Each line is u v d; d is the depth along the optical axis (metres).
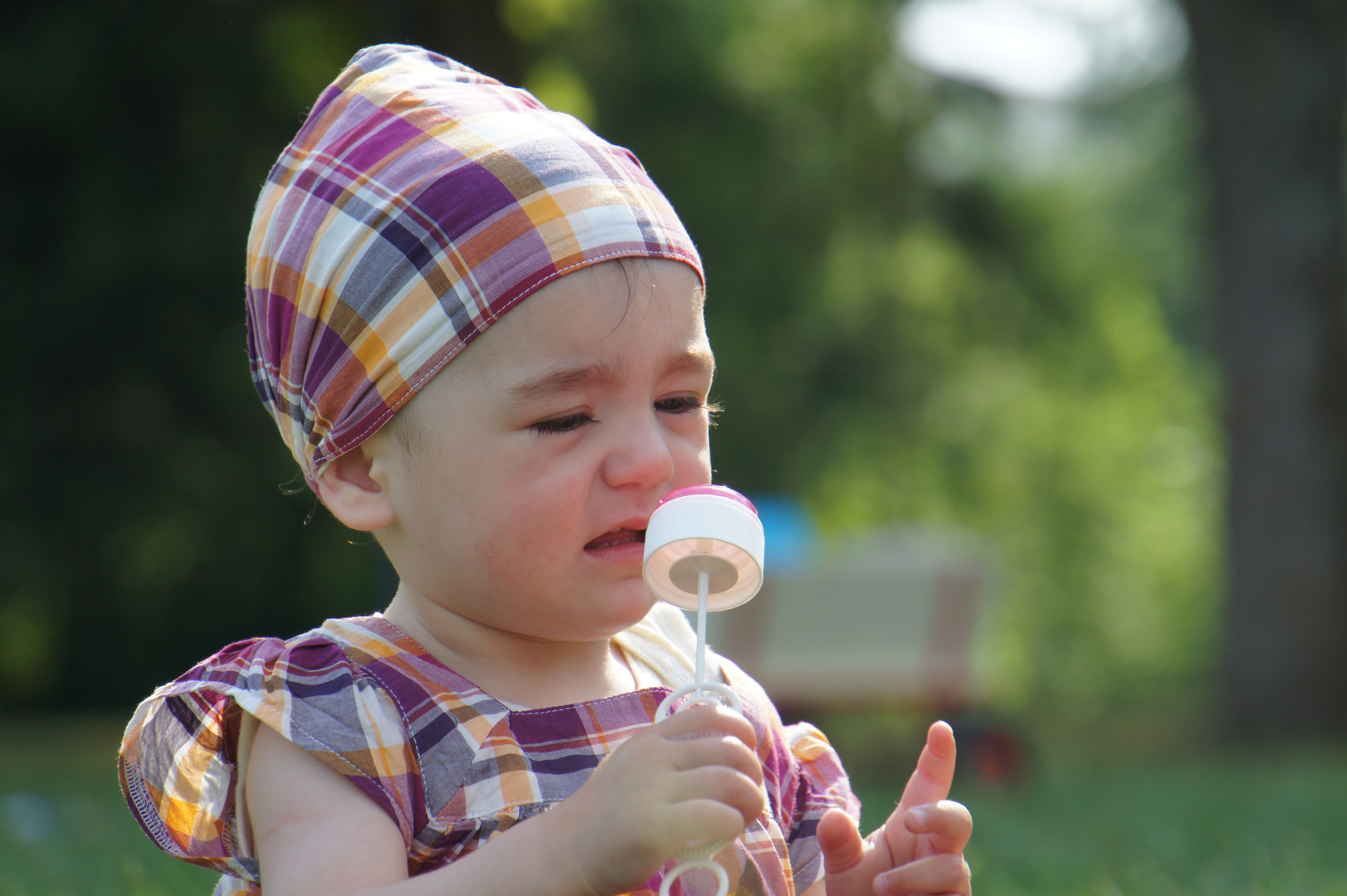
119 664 29.66
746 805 2.25
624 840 2.23
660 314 2.66
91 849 7.50
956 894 2.81
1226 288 20.09
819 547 15.52
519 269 2.59
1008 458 35.53
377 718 2.67
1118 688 38.47
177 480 24.41
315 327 2.79
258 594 28.00
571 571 2.63
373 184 2.77
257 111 22.27
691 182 27.17
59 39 21.12
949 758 2.90
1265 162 19.56
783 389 30.28
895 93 29.31
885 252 31.00
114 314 22.23
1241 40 19.64
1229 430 20.12
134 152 22.34
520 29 16.09
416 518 2.71
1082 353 34.44
